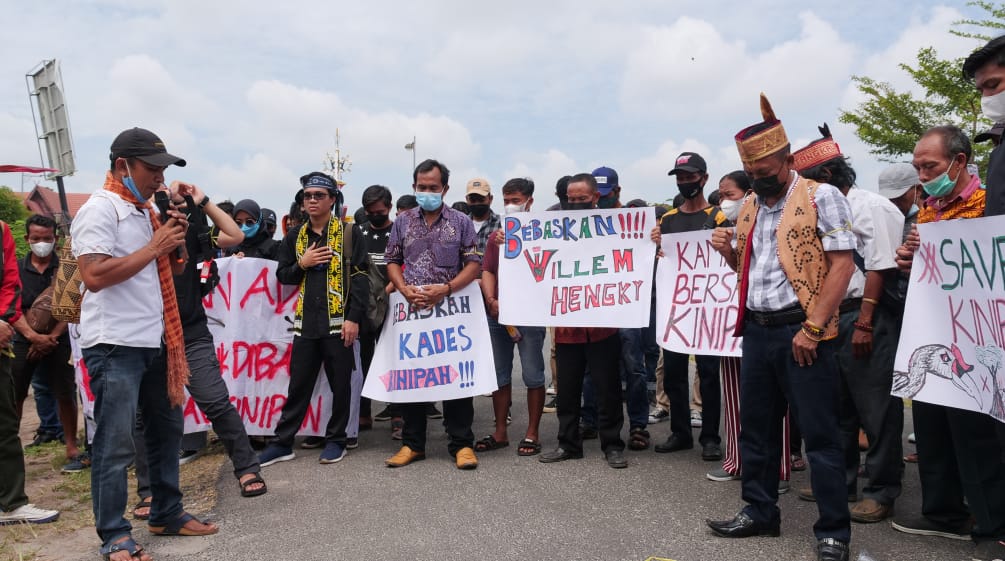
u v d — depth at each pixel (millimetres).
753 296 3355
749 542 3428
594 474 4625
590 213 5172
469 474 4691
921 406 3467
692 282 4945
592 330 4926
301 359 5148
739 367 4426
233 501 4219
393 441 5816
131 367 3309
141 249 3203
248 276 5656
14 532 3729
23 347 5301
